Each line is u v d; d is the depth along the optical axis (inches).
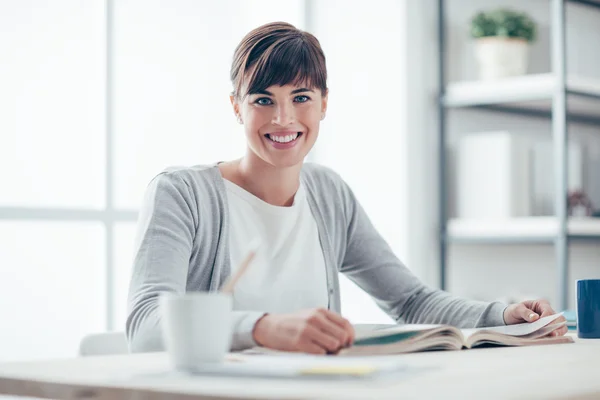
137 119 136.8
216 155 146.7
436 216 151.9
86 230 130.4
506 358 51.2
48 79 126.2
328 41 156.6
